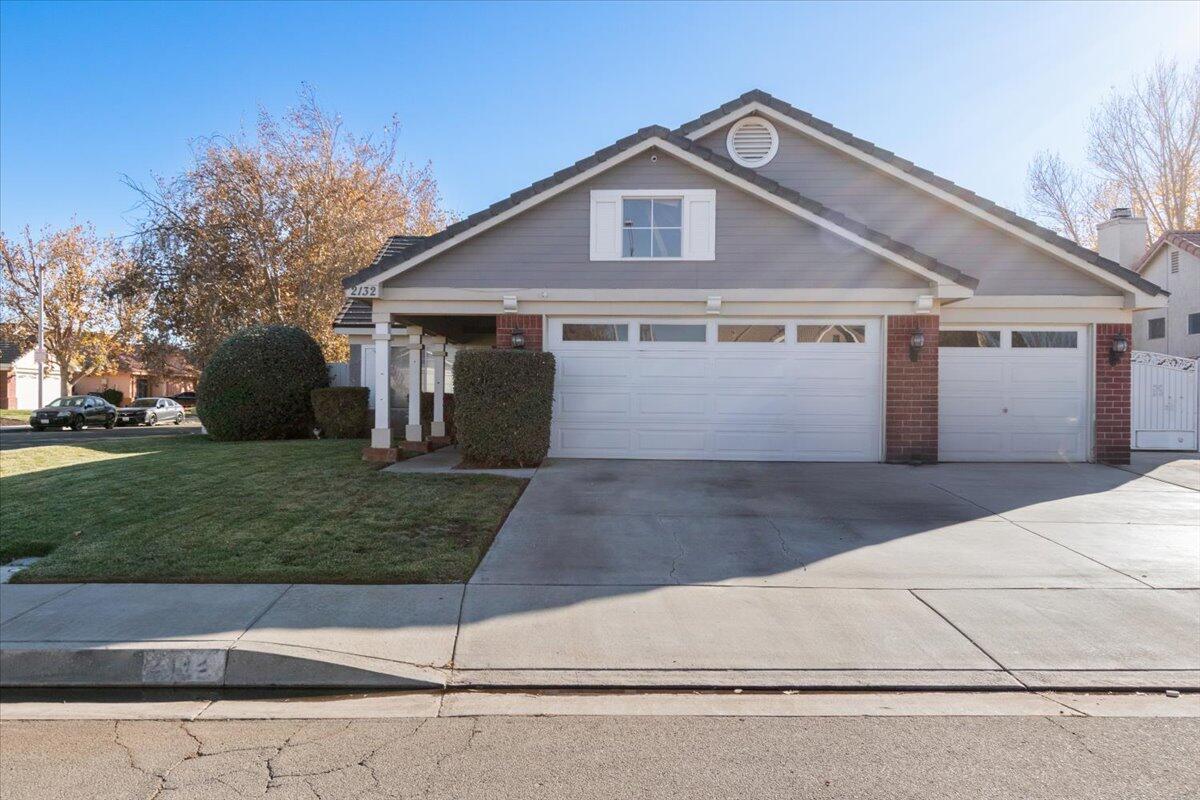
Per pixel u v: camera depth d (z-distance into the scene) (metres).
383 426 12.16
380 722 4.09
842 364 12.05
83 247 40.03
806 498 9.12
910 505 8.78
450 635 5.08
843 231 11.66
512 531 7.61
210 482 9.97
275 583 6.07
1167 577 6.25
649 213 12.18
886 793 3.34
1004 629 5.21
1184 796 3.30
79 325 40.06
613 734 3.93
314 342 18.69
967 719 4.10
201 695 4.52
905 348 11.84
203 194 26.16
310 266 27.25
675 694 4.43
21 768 3.62
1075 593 5.89
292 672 4.61
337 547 6.96
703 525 7.84
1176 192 30.86
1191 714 4.16
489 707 4.27
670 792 3.36
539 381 11.24
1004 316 12.67
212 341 26.19
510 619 5.36
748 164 13.45
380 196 29.97
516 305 12.09
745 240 11.99
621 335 12.23
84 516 8.15
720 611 5.53
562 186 11.95
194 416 42.94
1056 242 12.42
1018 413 12.77
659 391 12.17
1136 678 4.54
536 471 10.86
